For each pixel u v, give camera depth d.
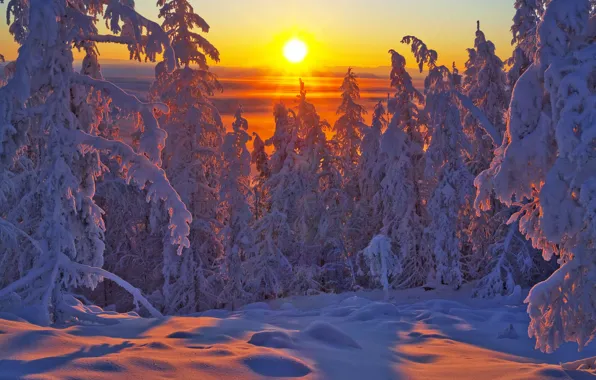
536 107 7.66
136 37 10.18
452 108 24.80
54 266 10.01
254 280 27.73
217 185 25.23
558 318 7.09
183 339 7.21
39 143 11.01
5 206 11.58
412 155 28.67
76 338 6.79
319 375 6.02
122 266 27.14
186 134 23.48
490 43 25.92
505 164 7.76
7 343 6.05
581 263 6.95
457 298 23.55
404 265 28.28
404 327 10.87
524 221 7.91
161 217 23.88
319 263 31.61
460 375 6.75
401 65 28.02
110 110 11.28
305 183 29.89
